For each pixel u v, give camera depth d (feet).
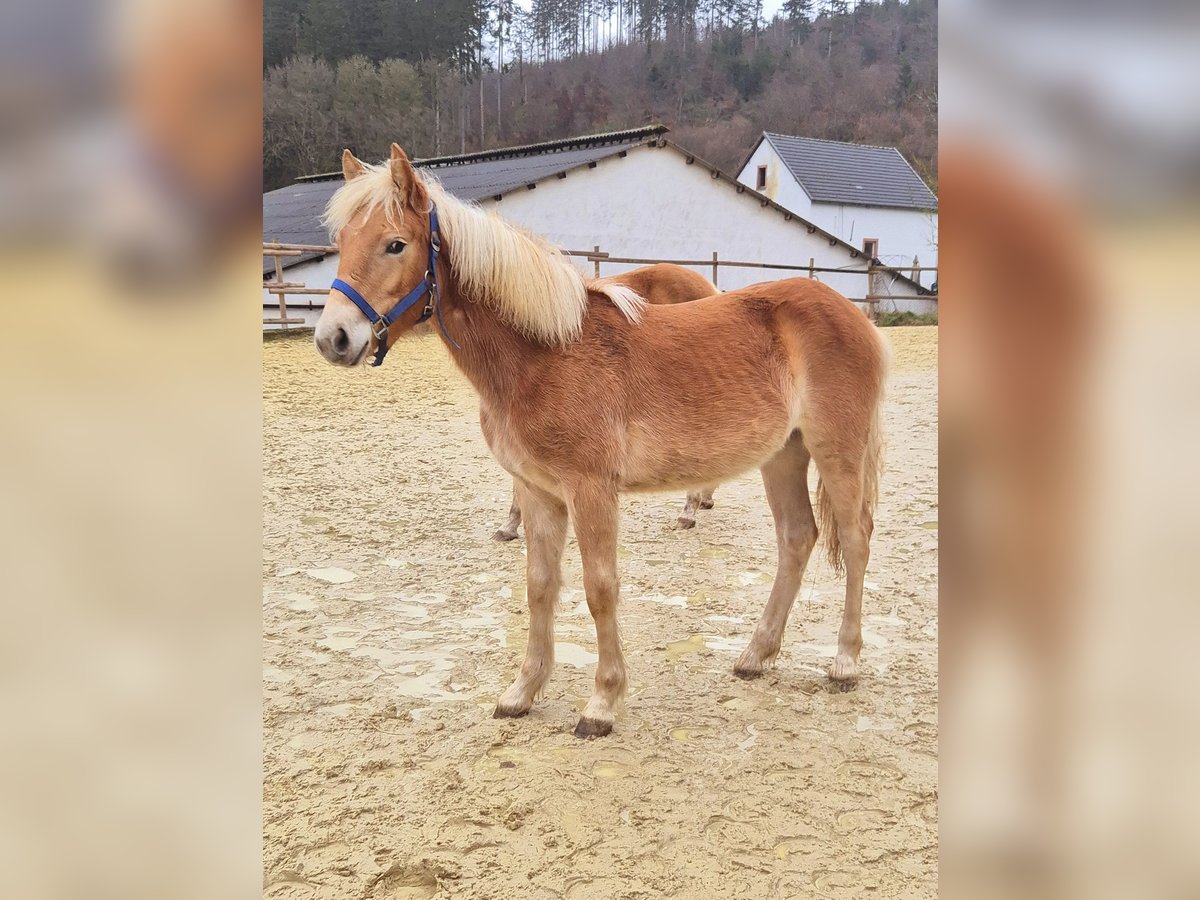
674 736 9.78
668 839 7.88
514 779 8.89
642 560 15.84
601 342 9.76
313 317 54.44
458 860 7.61
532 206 62.39
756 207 72.69
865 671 11.38
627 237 66.85
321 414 29.27
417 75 143.54
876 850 7.70
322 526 17.71
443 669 11.57
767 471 11.62
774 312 10.79
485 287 9.33
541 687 10.44
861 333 10.91
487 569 15.42
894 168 107.04
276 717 10.24
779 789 8.68
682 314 10.53
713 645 12.29
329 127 127.34
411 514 18.58
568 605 13.82
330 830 8.04
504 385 9.59
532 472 9.78
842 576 14.65
